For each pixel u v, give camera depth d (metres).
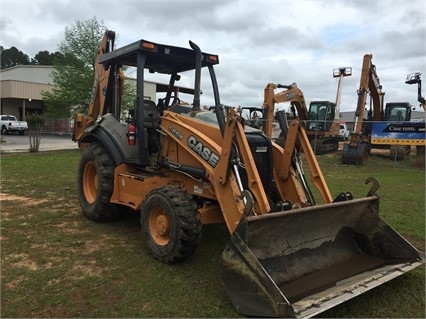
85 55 22.34
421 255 3.96
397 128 14.91
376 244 4.16
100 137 5.53
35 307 3.29
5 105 41.84
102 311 3.24
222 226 5.57
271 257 3.57
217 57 5.33
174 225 4.00
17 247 4.67
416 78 17.70
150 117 5.20
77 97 22.14
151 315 3.19
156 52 4.91
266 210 3.62
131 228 5.49
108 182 5.46
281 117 4.93
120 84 6.10
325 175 11.97
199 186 4.39
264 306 2.97
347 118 57.22
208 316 3.18
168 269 4.06
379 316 3.26
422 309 3.39
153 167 5.02
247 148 3.81
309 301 3.05
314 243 3.93
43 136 32.44
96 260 4.30
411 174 12.37
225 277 3.24
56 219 5.91
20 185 8.76
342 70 21.47
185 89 6.16
